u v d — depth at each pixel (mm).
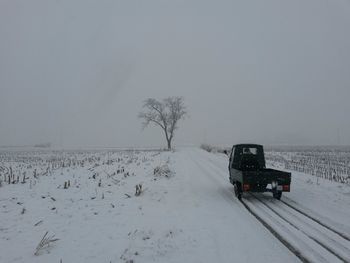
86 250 8031
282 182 14523
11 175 19250
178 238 8992
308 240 8852
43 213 11102
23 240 8641
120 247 8242
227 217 11398
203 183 19047
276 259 7637
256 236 9281
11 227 9633
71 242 8547
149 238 8898
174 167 26328
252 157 17359
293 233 9461
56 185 16203
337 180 20234
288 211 12266
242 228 10047
